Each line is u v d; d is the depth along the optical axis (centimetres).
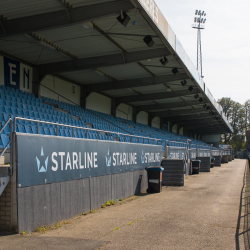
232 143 10094
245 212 819
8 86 1416
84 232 610
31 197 607
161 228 645
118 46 1367
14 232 574
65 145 729
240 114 10294
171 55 1510
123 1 952
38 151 632
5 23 1043
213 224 683
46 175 655
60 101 1833
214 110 3538
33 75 1584
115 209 869
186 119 4078
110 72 1827
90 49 1391
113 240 554
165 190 1308
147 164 1348
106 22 1121
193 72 1912
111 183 981
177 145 2461
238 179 1805
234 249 503
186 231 620
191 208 877
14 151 576
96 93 2327
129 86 1978
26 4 945
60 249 495
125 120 2819
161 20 1197
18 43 1268
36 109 1395
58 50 1362
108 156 966
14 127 580
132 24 1065
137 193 1216
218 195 1140
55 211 682
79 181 788
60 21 998
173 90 2445
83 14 979
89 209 833
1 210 583
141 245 524
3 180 558
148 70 1809
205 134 6581
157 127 3912
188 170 2136
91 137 1523
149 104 3067
